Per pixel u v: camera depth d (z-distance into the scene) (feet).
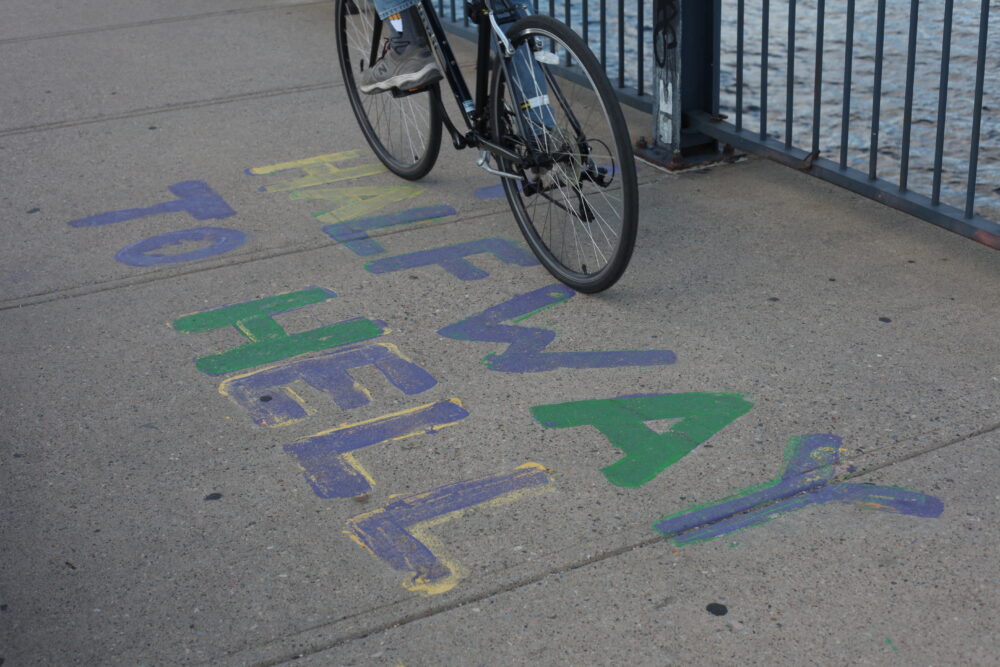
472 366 11.07
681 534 8.50
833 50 21.43
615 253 11.67
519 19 12.14
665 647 7.41
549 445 9.70
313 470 9.50
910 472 9.07
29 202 15.81
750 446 9.52
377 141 16.65
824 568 8.05
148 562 8.46
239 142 18.07
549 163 11.94
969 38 21.16
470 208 15.03
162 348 11.68
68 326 12.23
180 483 9.41
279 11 26.63
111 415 10.48
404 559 8.37
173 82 21.40
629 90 17.95
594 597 7.89
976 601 7.66
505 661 7.37
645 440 9.69
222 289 12.98
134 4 28.04
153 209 15.46
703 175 15.81
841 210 14.32
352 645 7.57
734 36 22.77
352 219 14.85
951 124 17.60
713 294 12.26
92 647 7.64
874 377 10.44
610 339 11.45
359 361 11.26
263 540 8.65
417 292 12.70
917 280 12.30
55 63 22.99
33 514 9.07
